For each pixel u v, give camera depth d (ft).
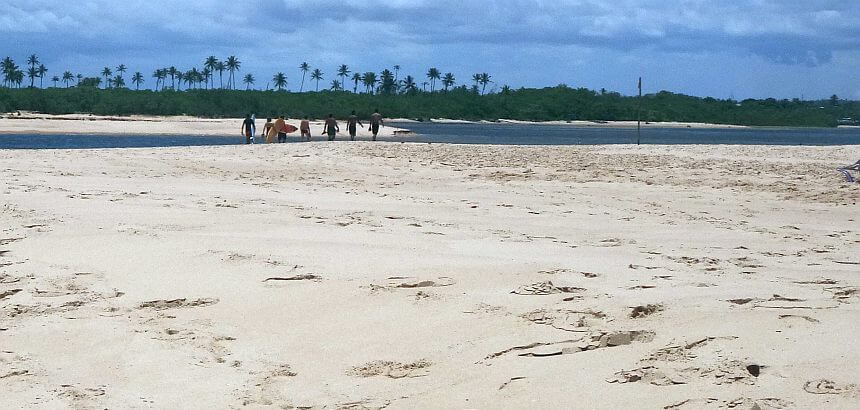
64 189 51.03
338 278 27.04
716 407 16.58
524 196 54.95
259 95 459.73
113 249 32.12
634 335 20.54
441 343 21.04
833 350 19.16
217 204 45.75
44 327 23.03
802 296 24.38
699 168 72.43
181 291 26.30
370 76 563.89
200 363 20.42
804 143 246.47
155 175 64.49
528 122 531.91
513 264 28.86
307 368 20.06
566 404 17.26
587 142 217.15
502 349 20.24
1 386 18.95
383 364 20.04
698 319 21.62
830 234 41.65
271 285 26.61
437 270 27.81
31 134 194.90
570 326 21.42
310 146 92.73
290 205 46.60
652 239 38.01
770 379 17.75
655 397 17.20
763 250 35.45
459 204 49.78
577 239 37.35
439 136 237.86
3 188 50.37
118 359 20.71
